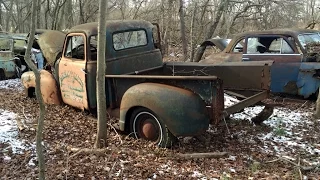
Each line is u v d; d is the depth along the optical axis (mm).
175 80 5238
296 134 6066
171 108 5039
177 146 5320
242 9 19406
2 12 27547
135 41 6918
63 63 7020
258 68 5938
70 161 4777
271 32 8453
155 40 7859
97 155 4961
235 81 6262
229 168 4668
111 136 5766
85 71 6426
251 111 7402
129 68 6742
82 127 6277
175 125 5020
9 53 12258
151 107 5184
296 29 8594
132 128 5648
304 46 8102
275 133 6062
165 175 4445
